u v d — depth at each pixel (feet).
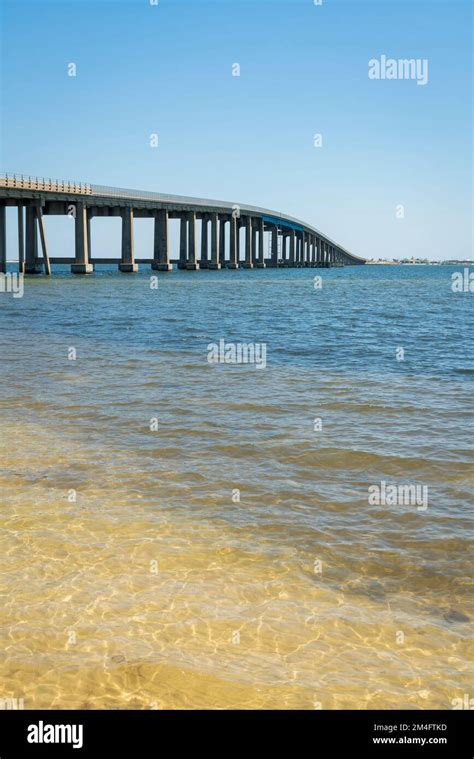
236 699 21.76
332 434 51.11
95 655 23.70
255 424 54.29
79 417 56.65
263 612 26.48
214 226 604.49
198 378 75.15
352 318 159.84
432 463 44.27
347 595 27.84
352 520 35.24
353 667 23.22
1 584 28.35
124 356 92.68
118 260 475.31
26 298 222.07
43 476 41.70
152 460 45.01
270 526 34.40
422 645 24.44
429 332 128.88
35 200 361.71
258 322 146.61
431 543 32.45
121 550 31.58
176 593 27.78
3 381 72.95
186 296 240.53
